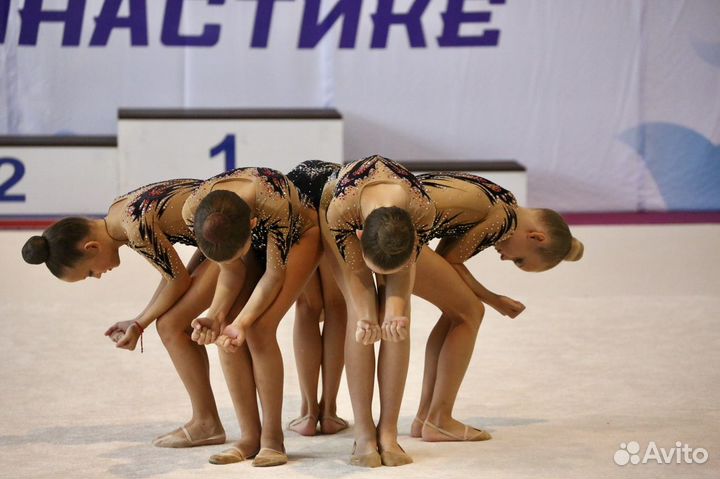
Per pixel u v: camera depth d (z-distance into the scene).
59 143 22.86
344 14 24.25
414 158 24.81
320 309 10.15
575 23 24.30
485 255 19.36
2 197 22.91
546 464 8.60
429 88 24.61
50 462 8.84
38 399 11.05
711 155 24.75
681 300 16.42
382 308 8.83
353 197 8.43
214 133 22.58
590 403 10.77
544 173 24.86
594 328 14.50
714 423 9.90
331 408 10.17
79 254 9.15
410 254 7.96
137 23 24.05
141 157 22.53
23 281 17.41
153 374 12.09
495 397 11.08
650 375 11.91
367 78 24.52
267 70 24.42
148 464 8.77
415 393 11.41
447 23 24.33
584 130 24.70
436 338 9.80
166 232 9.15
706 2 24.25
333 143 22.84
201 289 9.30
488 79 24.56
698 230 21.98
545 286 17.50
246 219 8.10
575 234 21.47
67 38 23.97
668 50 24.38
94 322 14.92
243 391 9.05
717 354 12.91
